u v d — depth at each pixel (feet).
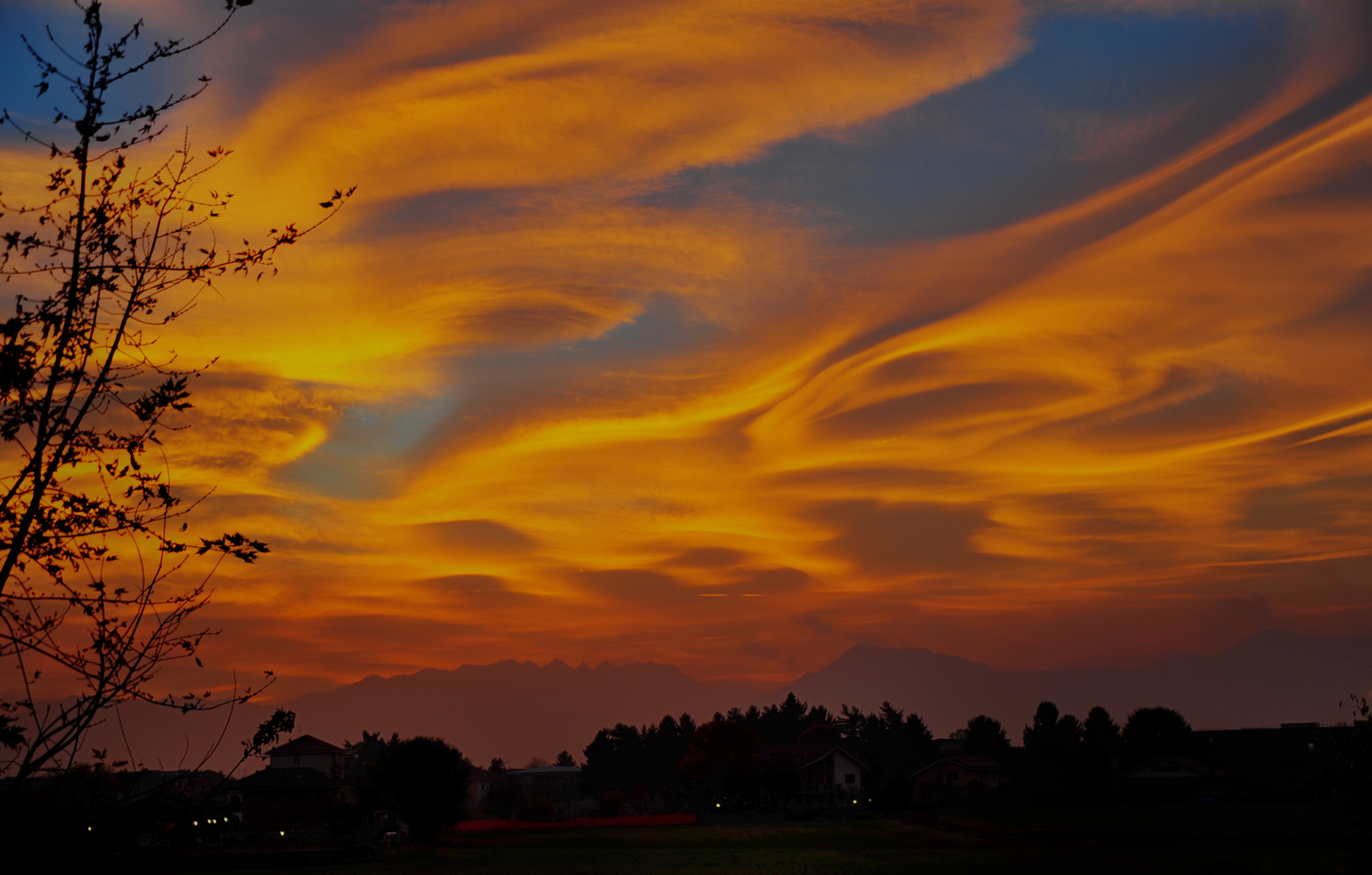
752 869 205.16
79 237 28.73
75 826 25.58
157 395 29.32
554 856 249.75
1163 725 520.42
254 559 29.55
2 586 26.73
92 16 29.32
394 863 232.12
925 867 196.95
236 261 30.42
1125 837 235.40
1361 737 55.77
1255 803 383.04
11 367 27.14
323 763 403.54
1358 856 55.47
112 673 26.81
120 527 28.30
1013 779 590.14
